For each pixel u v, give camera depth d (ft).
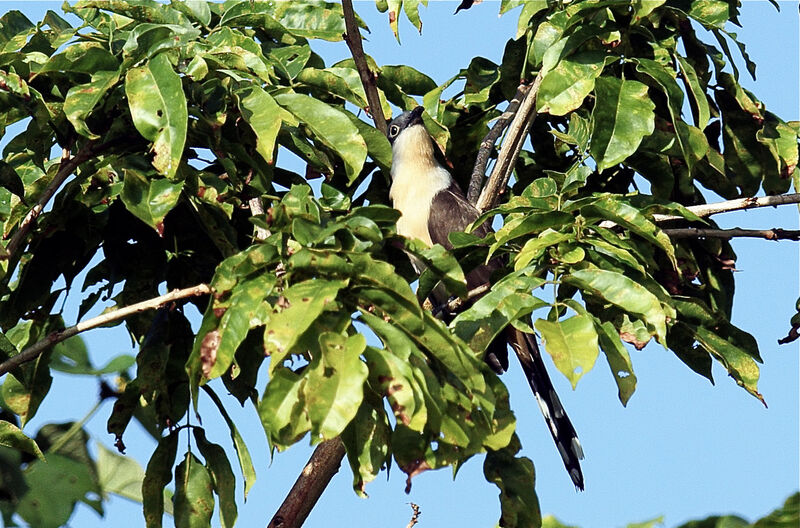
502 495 23.94
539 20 30.76
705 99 27.22
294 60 29.91
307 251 18.30
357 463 19.53
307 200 21.11
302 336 17.60
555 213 22.94
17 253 25.46
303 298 17.52
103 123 24.88
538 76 30.40
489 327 21.04
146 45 24.25
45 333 28.09
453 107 34.12
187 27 25.43
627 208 23.26
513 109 32.68
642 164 30.04
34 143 25.44
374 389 18.24
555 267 22.72
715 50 30.60
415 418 17.57
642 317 21.40
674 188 31.55
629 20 29.14
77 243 26.53
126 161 24.47
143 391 25.91
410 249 20.59
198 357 18.70
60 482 26.66
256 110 24.27
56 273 26.50
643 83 27.84
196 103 24.61
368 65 30.91
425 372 18.39
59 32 27.45
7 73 24.31
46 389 27.63
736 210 27.66
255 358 25.43
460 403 18.88
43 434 27.25
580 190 31.83
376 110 30.17
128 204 22.80
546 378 31.86
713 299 31.24
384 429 19.83
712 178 31.53
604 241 23.68
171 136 22.11
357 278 18.40
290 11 31.24
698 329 25.82
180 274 27.73
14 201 25.72
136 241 27.09
